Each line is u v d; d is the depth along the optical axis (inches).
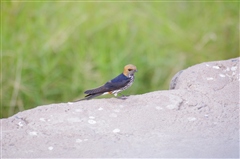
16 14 568.4
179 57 579.8
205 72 371.6
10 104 529.3
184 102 334.0
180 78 371.6
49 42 557.0
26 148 282.0
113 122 310.8
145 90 566.3
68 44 563.5
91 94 332.2
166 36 587.8
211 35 597.6
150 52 578.2
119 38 578.2
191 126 308.2
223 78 365.7
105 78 550.3
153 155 272.4
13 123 307.1
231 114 322.0
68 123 308.2
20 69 538.9
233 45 599.5
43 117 313.7
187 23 607.8
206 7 618.2
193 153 274.2
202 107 328.8
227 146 282.7
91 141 289.6
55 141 289.4
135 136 295.9
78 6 590.9
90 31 576.1
